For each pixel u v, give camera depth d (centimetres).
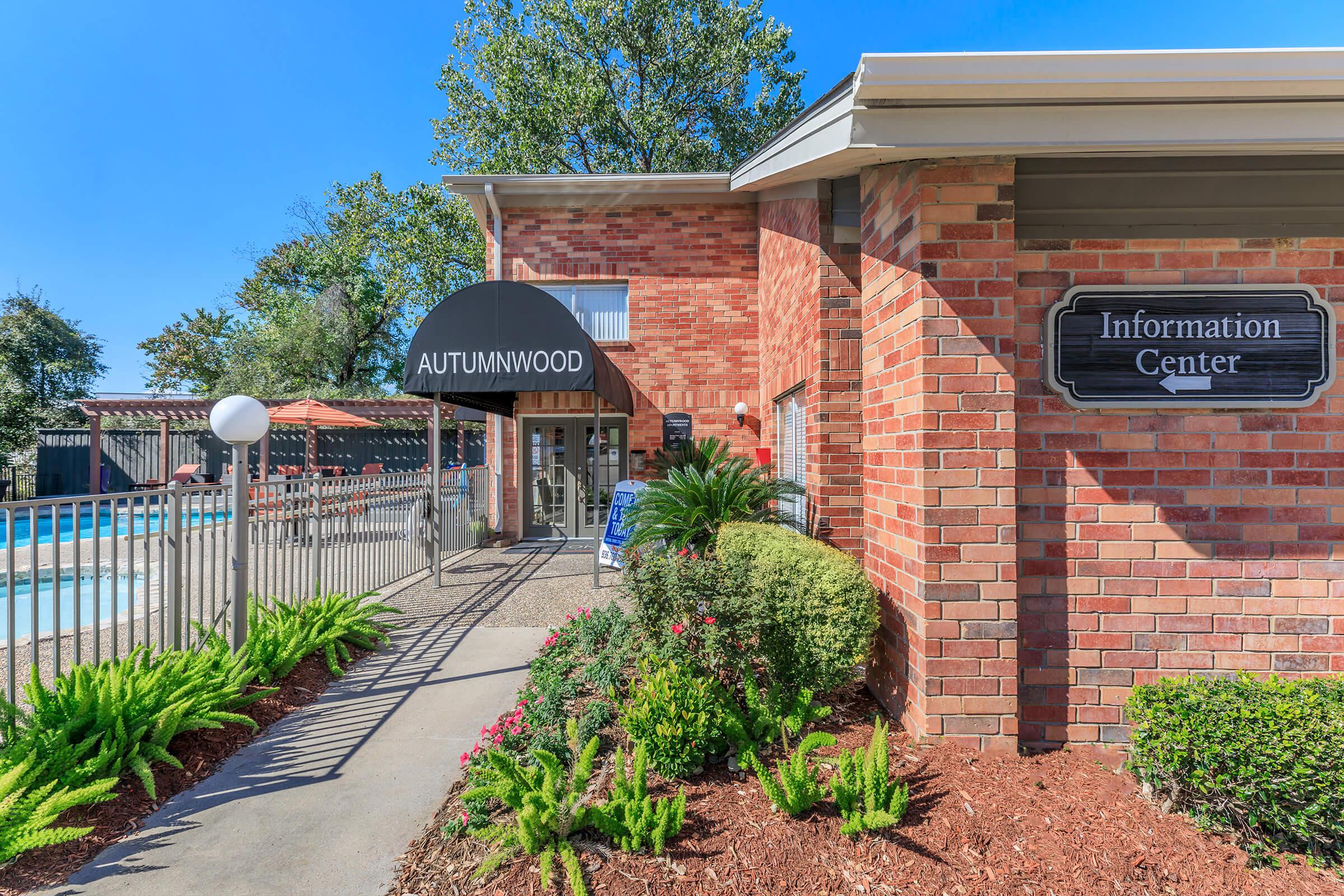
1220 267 342
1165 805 279
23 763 273
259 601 505
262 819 296
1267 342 338
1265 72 277
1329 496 337
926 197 336
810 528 557
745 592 366
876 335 415
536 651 524
